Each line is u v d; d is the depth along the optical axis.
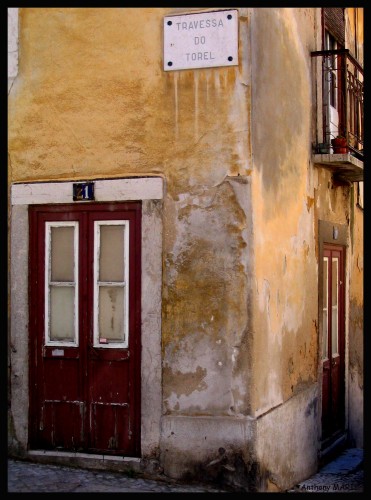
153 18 6.70
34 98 7.06
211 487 6.35
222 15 6.50
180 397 6.50
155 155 6.65
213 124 6.49
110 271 6.87
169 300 6.56
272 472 6.68
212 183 6.48
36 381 7.02
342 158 8.31
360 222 10.73
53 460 6.87
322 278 8.62
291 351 7.43
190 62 6.56
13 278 7.09
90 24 6.89
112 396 6.79
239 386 6.34
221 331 6.40
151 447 6.55
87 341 6.88
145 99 6.70
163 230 6.60
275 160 7.05
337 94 9.69
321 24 9.00
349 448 9.67
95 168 6.84
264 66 6.78
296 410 7.51
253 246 6.37
